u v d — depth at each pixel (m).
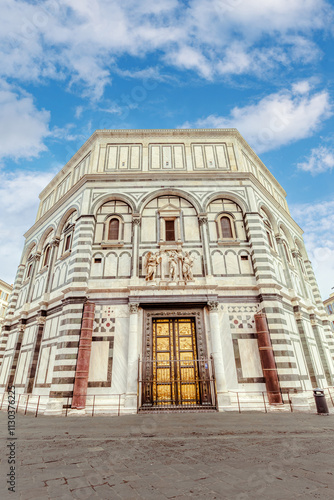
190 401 11.83
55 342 13.57
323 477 3.61
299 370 13.24
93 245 14.86
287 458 4.49
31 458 4.69
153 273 13.73
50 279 16.23
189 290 13.27
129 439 6.09
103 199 16.05
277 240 17.50
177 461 4.45
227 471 3.93
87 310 12.55
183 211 15.90
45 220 20.11
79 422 8.78
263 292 13.16
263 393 11.10
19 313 18.03
